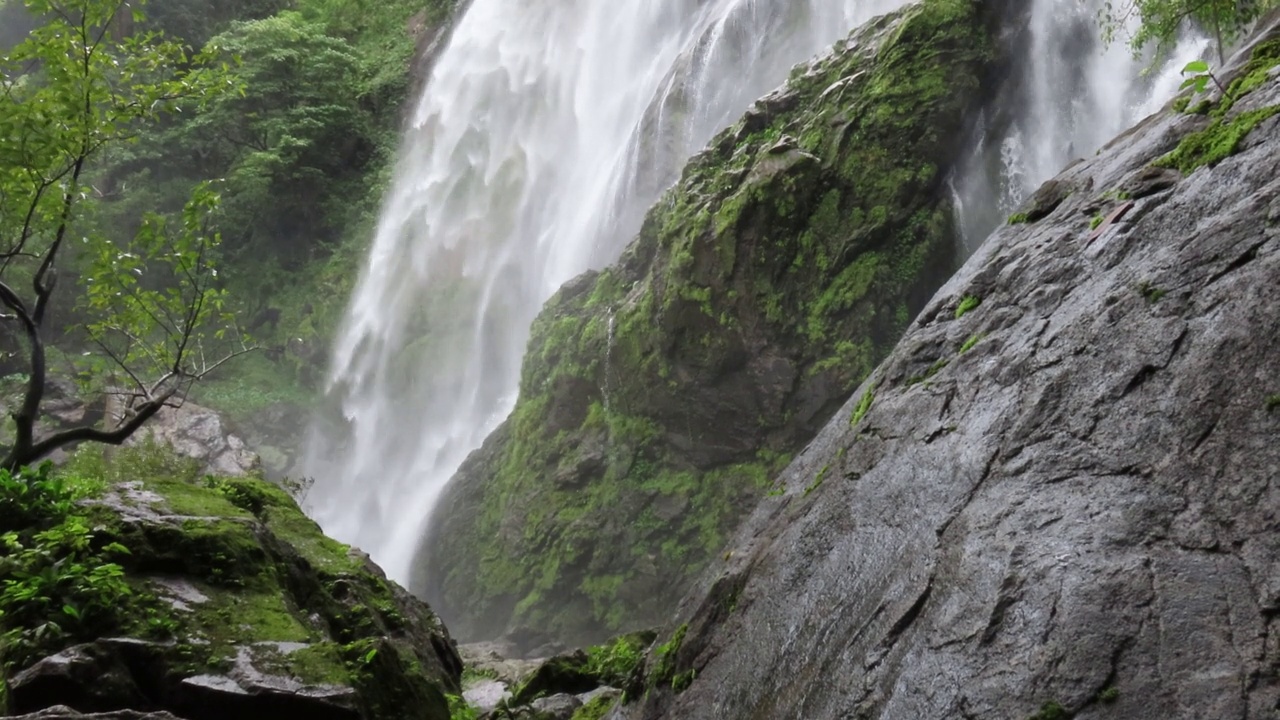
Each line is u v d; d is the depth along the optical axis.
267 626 4.15
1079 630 2.29
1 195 6.73
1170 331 2.88
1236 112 3.68
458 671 6.67
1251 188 3.09
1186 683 2.05
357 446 24.20
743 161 14.80
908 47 13.95
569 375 16.23
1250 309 2.67
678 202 15.29
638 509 14.55
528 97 26.31
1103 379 2.97
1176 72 13.36
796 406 13.48
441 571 17.73
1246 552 2.21
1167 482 2.51
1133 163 4.10
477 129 27.30
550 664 7.24
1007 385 3.38
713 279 13.98
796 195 13.71
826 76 15.08
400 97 31.36
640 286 15.75
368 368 25.03
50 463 4.90
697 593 4.52
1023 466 2.94
